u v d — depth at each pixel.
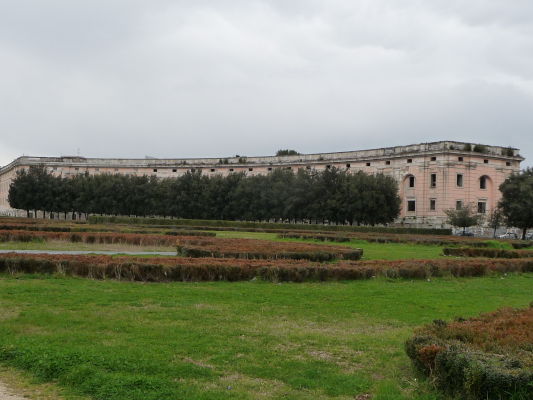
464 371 7.21
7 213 118.50
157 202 90.31
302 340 10.49
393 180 73.81
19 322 11.05
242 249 25.59
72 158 118.25
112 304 13.35
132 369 8.31
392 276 20.59
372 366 9.05
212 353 9.42
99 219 72.38
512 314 11.09
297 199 74.88
